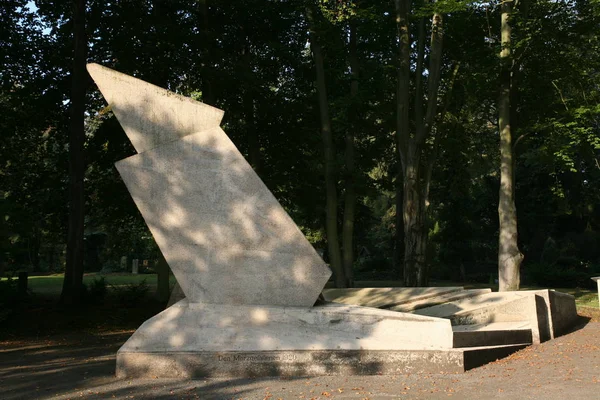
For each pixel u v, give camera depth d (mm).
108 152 21375
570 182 34062
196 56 19438
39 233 32938
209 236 8414
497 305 11219
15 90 20875
